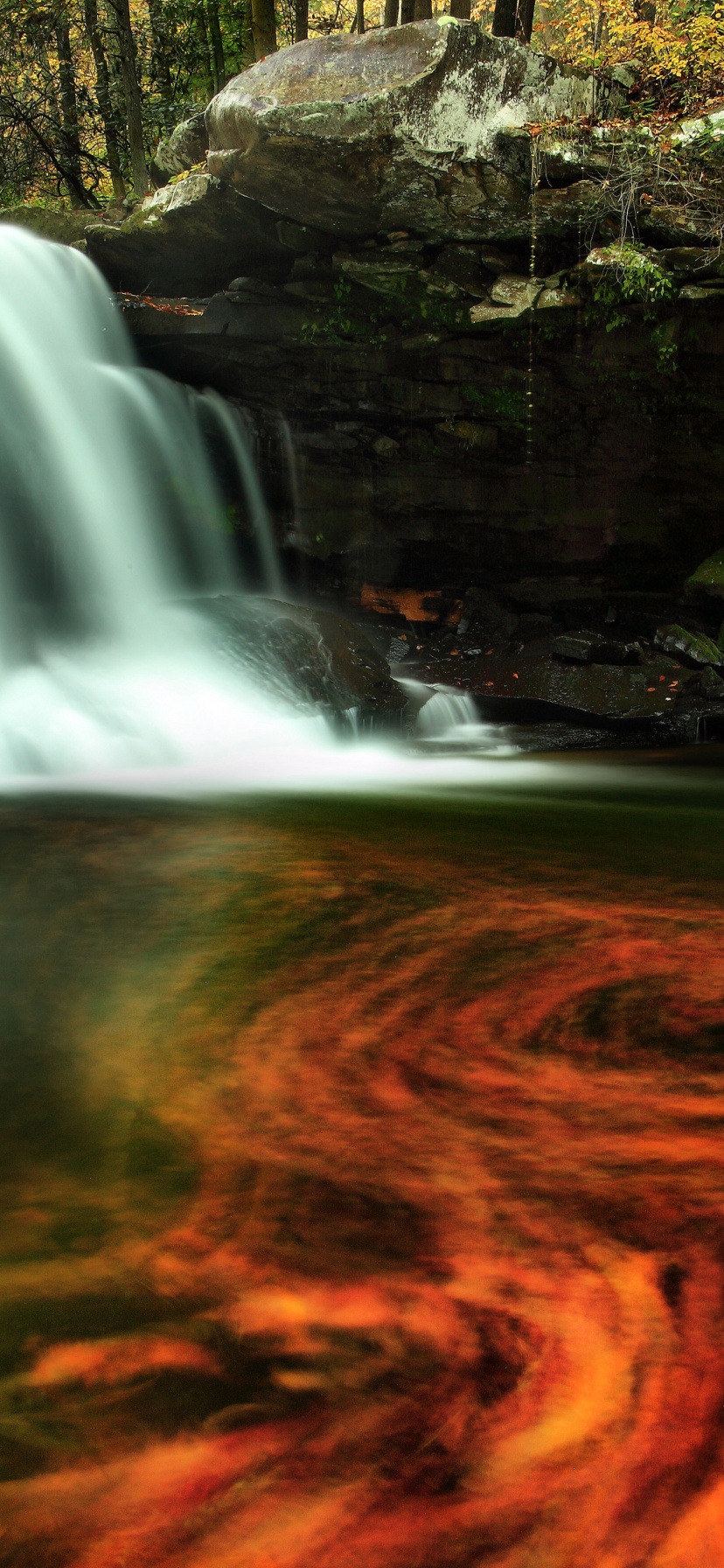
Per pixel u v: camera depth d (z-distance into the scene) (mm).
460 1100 2973
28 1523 1556
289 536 14141
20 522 10922
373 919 4605
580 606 14234
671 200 10719
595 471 13305
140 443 12398
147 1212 2416
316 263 12188
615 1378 1834
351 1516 1559
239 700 10531
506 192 10766
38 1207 2445
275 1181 2551
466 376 12844
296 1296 2086
